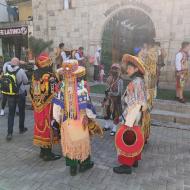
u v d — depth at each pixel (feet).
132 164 15.30
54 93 15.40
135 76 14.40
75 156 14.57
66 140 14.43
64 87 14.33
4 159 17.44
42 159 17.31
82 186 14.17
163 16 37.37
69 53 34.40
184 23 36.11
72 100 14.23
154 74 18.29
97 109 28.12
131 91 14.14
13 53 56.80
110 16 41.55
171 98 29.35
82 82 14.43
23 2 57.98
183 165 16.40
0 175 15.40
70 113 14.30
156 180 14.67
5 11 60.95
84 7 43.39
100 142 20.10
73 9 44.42
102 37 42.96
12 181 14.76
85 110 14.64
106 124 22.49
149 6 38.11
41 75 15.74
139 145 14.56
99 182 14.52
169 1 36.58
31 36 48.91
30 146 19.48
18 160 17.28
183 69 27.22
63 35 46.24
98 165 16.42
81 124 14.43
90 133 15.47
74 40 45.32
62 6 45.37
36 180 14.83
